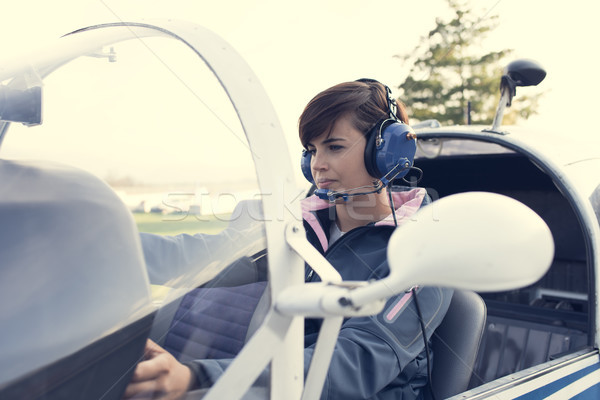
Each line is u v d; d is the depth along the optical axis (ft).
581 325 6.68
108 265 1.93
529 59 5.13
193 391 1.86
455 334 4.17
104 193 2.08
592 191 5.56
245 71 2.39
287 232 2.10
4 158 2.22
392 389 3.48
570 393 4.30
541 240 1.42
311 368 1.98
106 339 1.80
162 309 1.99
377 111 3.53
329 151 3.59
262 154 2.16
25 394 1.57
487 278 1.38
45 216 1.96
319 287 1.72
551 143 6.22
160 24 2.69
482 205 1.47
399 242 1.52
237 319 2.04
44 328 1.71
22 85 2.50
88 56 2.63
